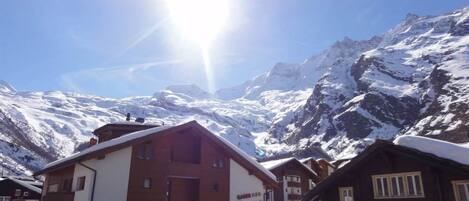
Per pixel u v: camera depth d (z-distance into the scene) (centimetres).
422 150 2145
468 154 1962
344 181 2594
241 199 3144
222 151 3172
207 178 3006
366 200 2436
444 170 2092
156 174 2758
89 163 2600
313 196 2656
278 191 5303
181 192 2967
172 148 3014
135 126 3866
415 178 2231
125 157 2684
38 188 6184
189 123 2989
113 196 2562
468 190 1998
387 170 2361
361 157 2444
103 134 3969
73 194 2738
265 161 6231
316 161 6550
